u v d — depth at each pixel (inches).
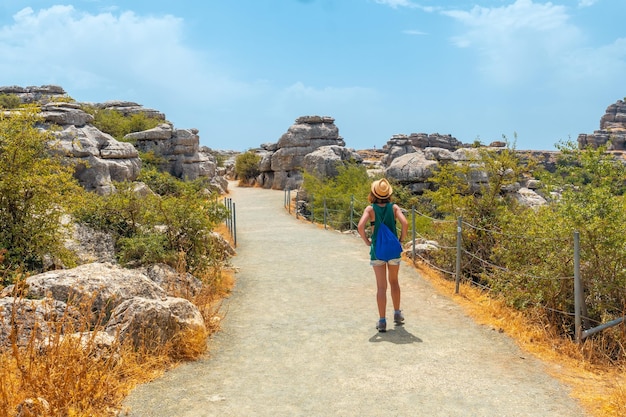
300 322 298.4
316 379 213.8
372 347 253.6
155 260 384.8
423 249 477.7
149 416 179.0
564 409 184.1
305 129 1606.8
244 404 189.6
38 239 366.0
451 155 1008.2
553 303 289.1
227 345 258.2
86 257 407.8
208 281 376.2
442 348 251.1
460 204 497.4
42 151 396.5
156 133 1412.4
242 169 1829.5
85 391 174.1
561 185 321.7
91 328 242.4
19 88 2233.0
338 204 904.3
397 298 291.9
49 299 212.7
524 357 238.7
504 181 499.5
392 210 285.1
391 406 187.6
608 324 250.5
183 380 211.5
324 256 525.3
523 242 343.6
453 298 346.0
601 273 278.5
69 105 917.2
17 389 167.2
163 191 949.8
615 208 278.8
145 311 229.9
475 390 201.3
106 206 449.1
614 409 180.1
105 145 927.0
